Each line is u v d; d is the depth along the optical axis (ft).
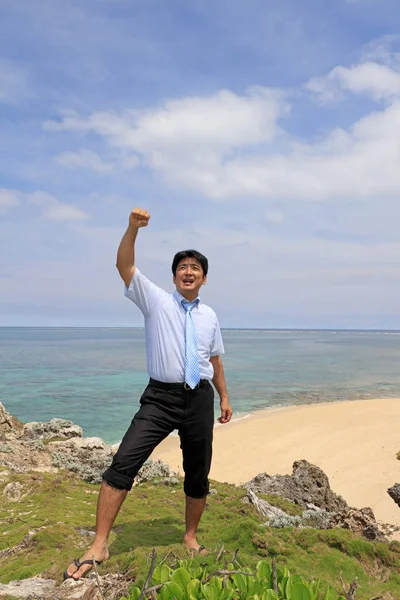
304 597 7.41
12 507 21.93
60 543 16.66
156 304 13.96
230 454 58.65
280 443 61.98
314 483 29.40
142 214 13.29
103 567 12.72
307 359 231.50
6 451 29.94
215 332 14.51
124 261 13.75
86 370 166.40
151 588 7.50
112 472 13.21
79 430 35.96
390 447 56.24
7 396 105.70
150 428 13.51
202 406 13.79
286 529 16.20
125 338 592.19
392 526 31.83
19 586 12.66
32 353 268.00
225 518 20.34
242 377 149.48
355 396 109.50
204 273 14.30
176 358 13.57
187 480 14.47
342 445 59.26
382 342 494.59
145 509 21.21
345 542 15.15
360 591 12.48
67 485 25.44
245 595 7.67
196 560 11.45
